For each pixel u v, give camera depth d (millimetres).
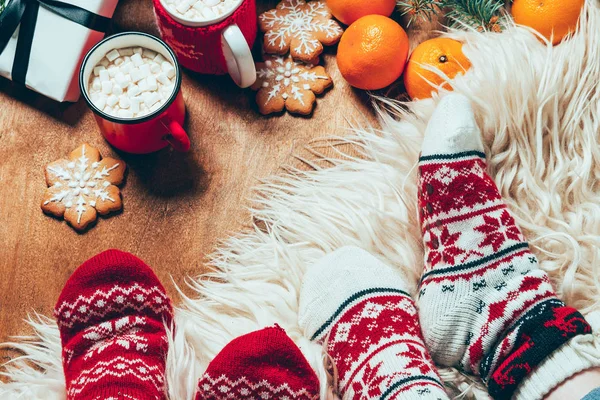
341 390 931
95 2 952
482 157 953
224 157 1020
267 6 1054
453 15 1020
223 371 878
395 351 897
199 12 915
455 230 930
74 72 969
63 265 986
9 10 942
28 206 992
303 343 944
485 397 925
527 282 902
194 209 1006
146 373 899
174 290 992
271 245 979
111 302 929
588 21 943
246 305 958
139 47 952
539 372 842
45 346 981
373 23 930
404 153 992
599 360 821
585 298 955
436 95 963
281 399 884
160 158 1013
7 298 977
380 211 967
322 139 1025
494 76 938
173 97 903
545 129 969
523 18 968
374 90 1029
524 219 974
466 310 915
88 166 987
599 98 954
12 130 1007
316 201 995
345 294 941
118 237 994
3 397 913
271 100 1015
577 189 958
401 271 986
